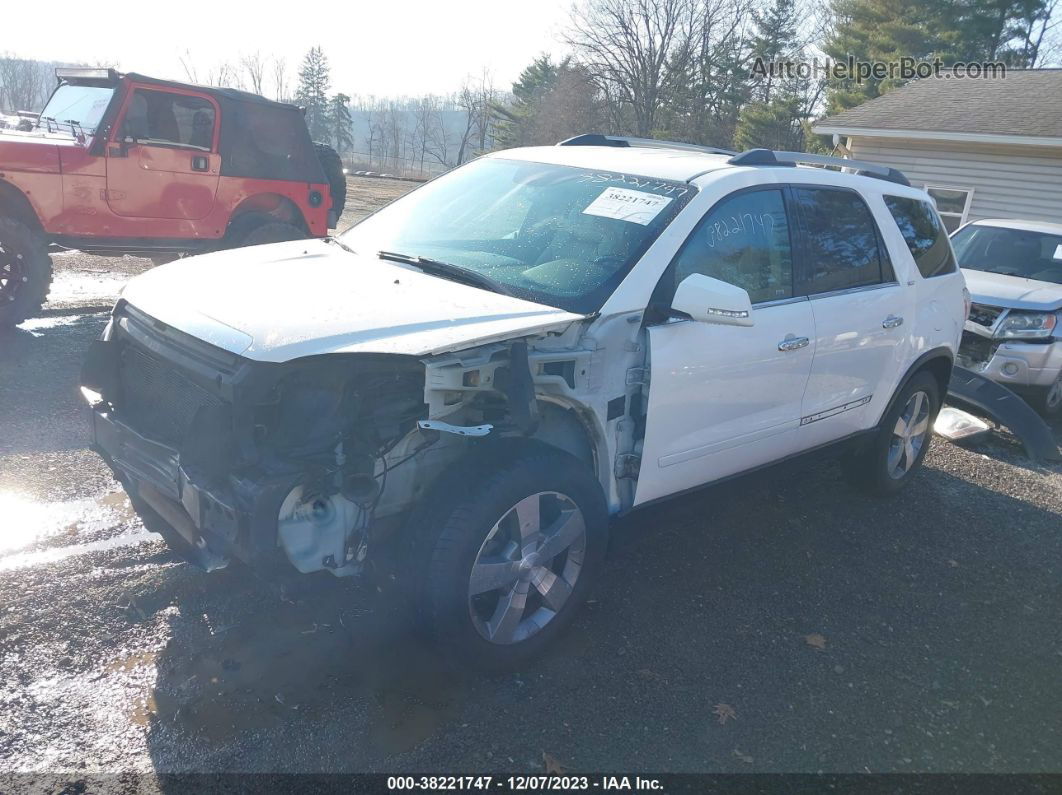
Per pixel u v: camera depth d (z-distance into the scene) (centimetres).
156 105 824
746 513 508
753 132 4647
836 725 324
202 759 274
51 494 439
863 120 1761
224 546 284
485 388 298
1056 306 777
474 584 306
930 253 532
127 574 371
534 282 350
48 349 704
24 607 340
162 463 300
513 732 300
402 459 301
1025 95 1750
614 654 352
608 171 414
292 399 280
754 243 401
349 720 297
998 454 686
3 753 268
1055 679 370
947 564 471
